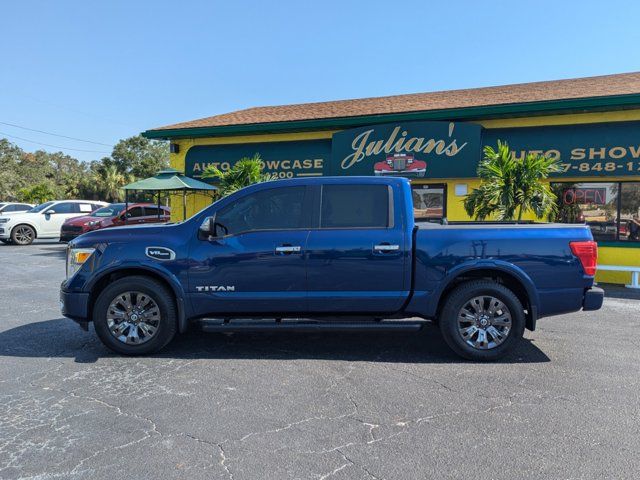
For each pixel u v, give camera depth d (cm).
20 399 401
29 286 961
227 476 287
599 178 1079
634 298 855
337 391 418
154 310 515
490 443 326
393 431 344
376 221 518
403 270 506
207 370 472
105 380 445
